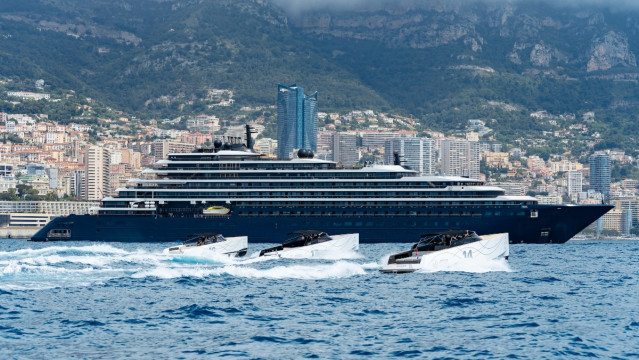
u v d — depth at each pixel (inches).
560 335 3056.1
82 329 3211.1
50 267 5034.5
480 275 4803.2
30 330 3186.5
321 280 4635.8
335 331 3169.3
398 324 3302.2
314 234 5999.0
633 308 3646.7
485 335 3078.2
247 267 5167.3
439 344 2938.0
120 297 4001.0
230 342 2987.2
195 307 3678.6
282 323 3331.7
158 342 2989.7
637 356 2753.4
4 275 4776.1
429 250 4975.4
